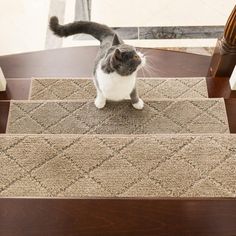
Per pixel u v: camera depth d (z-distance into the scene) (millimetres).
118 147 1606
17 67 2244
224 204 1200
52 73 2223
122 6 2891
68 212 1196
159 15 2852
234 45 1866
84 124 1842
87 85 2074
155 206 1209
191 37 2762
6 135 1646
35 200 1214
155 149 1599
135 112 1870
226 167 1545
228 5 2877
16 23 2873
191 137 1633
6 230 1170
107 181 1515
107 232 1173
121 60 1465
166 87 2068
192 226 1172
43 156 1583
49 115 1867
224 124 1824
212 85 2066
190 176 1523
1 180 1521
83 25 1921
